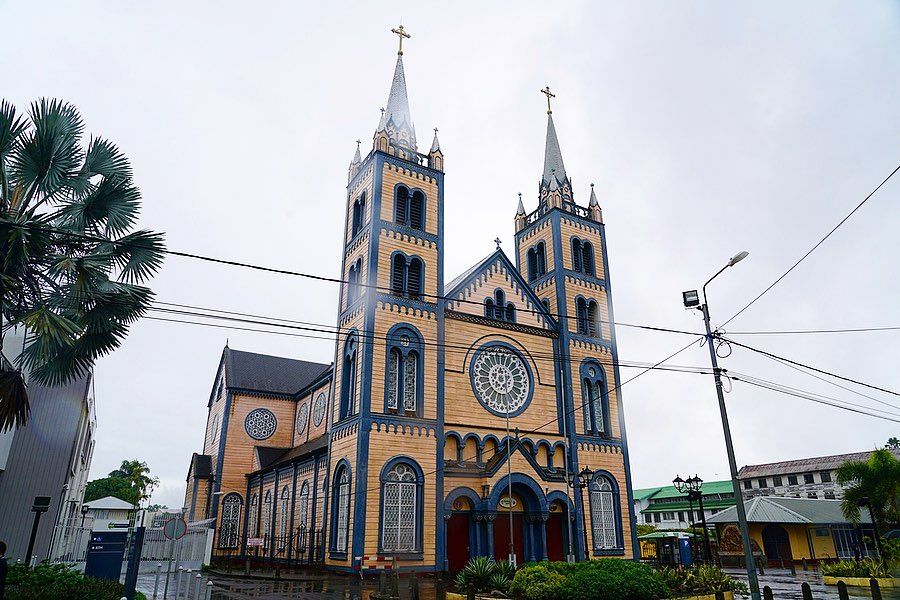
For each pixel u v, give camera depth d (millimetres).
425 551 35188
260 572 38719
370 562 33531
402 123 45656
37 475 31516
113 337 22516
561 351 46094
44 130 21625
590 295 49688
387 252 40594
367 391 36750
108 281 21578
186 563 43719
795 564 55500
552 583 22062
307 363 68812
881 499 45625
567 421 44062
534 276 51812
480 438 40031
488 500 37344
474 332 42531
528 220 54406
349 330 37344
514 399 42781
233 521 57375
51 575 19516
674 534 43250
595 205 53188
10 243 19500
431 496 36438
